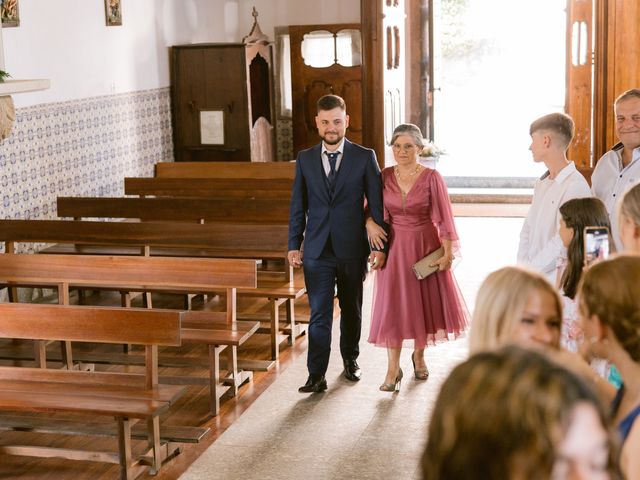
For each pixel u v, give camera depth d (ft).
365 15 34.47
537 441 3.43
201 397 19.62
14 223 24.35
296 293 21.58
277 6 41.39
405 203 18.65
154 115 35.70
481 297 8.26
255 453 16.55
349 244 19.07
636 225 9.68
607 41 33.47
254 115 40.04
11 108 22.61
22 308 16.57
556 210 15.28
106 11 31.83
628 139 15.39
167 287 22.45
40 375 16.72
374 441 16.87
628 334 7.08
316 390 19.51
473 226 36.99
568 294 12.53
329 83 39.75
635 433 6.77
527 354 3.71
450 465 3.57
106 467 16.38
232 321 19.42
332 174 18.93
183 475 15.78
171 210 26.25
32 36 27.61
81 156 30.50
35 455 16.03
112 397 15.79
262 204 25.50
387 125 35.70
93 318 16.29
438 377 20.21
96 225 23.68
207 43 37.27
